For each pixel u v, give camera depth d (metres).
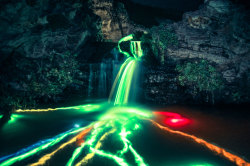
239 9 13.34
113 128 8.84
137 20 19.00
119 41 18.33
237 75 13.65
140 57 16.59
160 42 14.94
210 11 14.36
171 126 9.04
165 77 14.06
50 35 13.11
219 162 5.89
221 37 14.31
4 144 7.41
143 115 10.91
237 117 10.23
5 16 10.05
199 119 10.05
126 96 15.07
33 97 13.05
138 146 7.05
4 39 11.09
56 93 13.77
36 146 7.12
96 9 16.86
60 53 14.26
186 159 6.12
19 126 9.34
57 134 8.27
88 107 12.98
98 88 15.58
